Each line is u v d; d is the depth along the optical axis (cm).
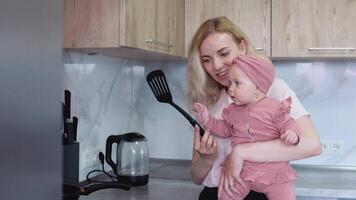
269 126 113
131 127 258
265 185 115
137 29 166
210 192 138
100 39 157
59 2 58
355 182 221
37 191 55
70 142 169
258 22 225
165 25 200
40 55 54
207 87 132
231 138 123
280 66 261
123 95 247
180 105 271
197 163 137
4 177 48
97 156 214
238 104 115
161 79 141
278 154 113
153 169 250
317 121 259
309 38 221
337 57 226
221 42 125
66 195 144
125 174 199
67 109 168
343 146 257
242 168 116
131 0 159
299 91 259
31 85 52
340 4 219
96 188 165
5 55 48
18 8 49
